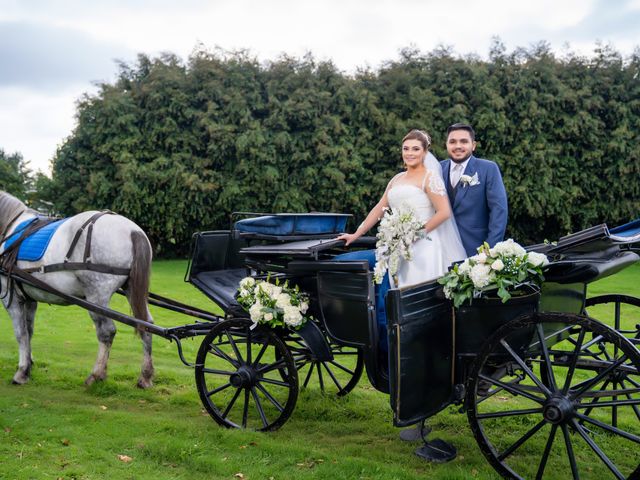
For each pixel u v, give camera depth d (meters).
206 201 17.81
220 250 5.55
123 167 16.83
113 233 5.38
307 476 3.83
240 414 5.15
